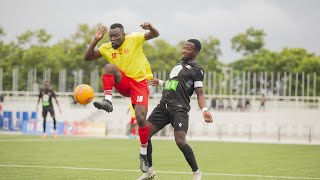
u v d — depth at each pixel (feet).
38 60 315.78
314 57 303.89
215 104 227.20
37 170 76.43
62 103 230.68
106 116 222.48
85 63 310.24
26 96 241.35
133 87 61.00
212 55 315.58
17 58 322.96
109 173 74.64
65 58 313.32
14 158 94.84
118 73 60.23
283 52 316.81
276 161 97.71
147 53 306.35
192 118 215.72
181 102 60.90
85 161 91.81
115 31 60.23
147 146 62.59
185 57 62.28
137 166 84.53
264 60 305.53
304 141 174.81
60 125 191.01
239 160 98.78
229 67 312.91
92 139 161.48
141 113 60.08
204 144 146.51
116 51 60.90
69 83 307.78
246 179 70.74
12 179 66.59
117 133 213.05
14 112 203.21
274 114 218.79
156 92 247.09
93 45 60.59
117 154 107.45
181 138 59.82
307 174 77.05
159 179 68.85
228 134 209.97
